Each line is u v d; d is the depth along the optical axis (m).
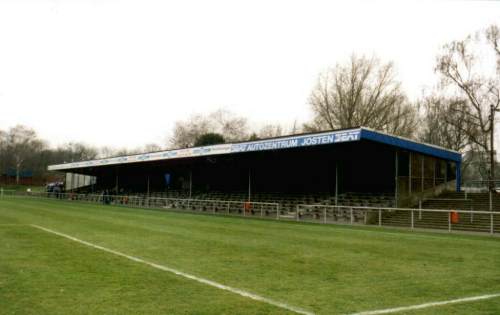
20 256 9.91
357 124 45.91
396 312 6.00
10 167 107.88
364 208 22.03
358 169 31.67
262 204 29.27
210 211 33.75
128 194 53.09
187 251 11.21
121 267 8.81
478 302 6.60
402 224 22.27
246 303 6.27
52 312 5.70
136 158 39.84
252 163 39.16
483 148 39.81
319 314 5.81
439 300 6.67
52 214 24.48
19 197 54.50
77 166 51.31
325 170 34.16
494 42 36.72
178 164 44.69
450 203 25.70
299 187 36.22
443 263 10.05
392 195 28.00
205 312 5.80
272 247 12.35
